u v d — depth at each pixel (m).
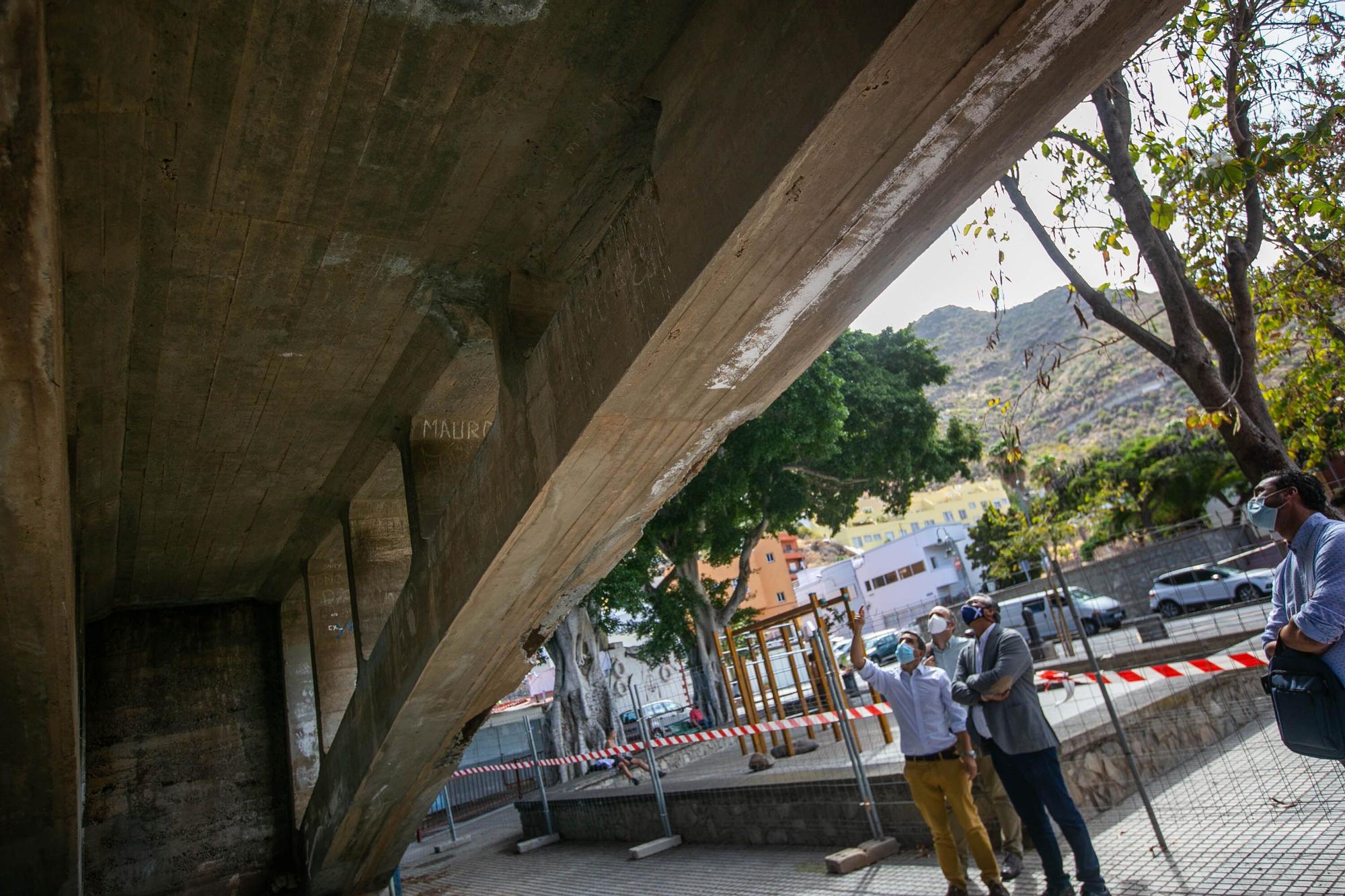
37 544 3.31
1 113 2.17
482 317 4.82
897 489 19.50
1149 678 4.88
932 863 5.30
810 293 3.03
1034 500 18.69
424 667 5.27
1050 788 3.95
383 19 2.97
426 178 3.82
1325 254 5.80
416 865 12.06
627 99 3.43
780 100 2.46
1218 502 29.88
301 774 9.93
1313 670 2.68
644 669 26.64
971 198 2.89
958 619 11.24
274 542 8.61
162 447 5.99
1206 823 4.65
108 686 9.69
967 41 2.18
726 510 16.27
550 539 4.18
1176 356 5.96
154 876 9.25
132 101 3.10
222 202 3.76
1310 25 5.01
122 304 4.29
